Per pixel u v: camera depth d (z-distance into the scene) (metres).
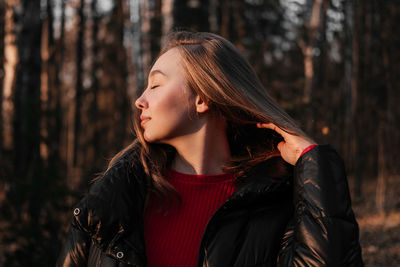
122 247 0.94
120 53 17.83
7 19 4.96
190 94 0.97
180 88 0.96
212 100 0.96
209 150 1.01
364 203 13.01
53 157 4.42
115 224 0.95
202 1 12.32
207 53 0.97
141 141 1.03
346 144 14.13
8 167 4.11
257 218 0.94
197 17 12.16
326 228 0.86
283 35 13.25
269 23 13.20
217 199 0.99
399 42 15.30
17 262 3.75
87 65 18.81
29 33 5.06
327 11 11.41
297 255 0.86
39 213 3.90
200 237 0.96
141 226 0.97
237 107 0.99
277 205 0.97
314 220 0.88
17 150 4.38
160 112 0.96
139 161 1.04
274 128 1.03
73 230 1.11
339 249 0.84
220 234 0.91
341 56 14.48
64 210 3.92
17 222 3.78
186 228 0.97
